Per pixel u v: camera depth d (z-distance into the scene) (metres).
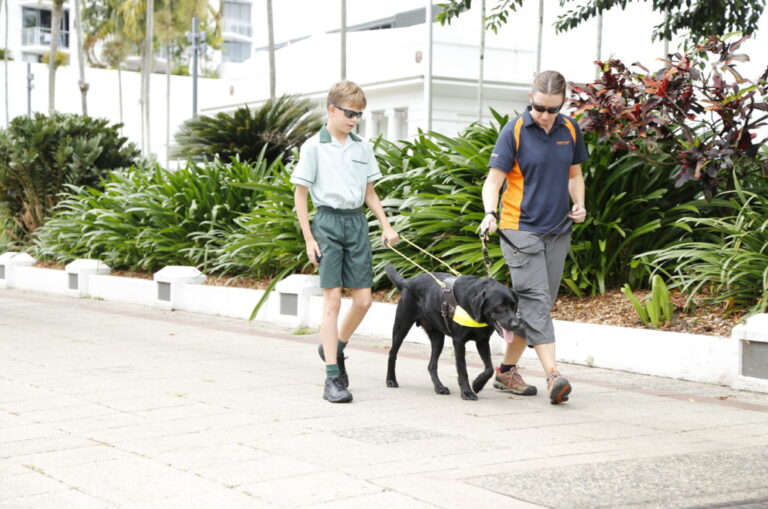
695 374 8.14
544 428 6.23
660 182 10.33
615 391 7.69
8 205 22.70
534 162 7.05
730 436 6.03
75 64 68.88
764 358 7.62
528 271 7.11
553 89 6.84
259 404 7.08
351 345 10.49
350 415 6.66
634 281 10.09
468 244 10.44
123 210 17.16
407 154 12.55
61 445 5.80
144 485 4.88
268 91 36.38
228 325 12.61
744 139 9.48
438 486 4.80
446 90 29.62
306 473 5.07
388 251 11.62
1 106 52.19
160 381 8.14
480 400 7.27
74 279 17.22
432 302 7.21
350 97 7.16
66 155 21.23
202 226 15.69
